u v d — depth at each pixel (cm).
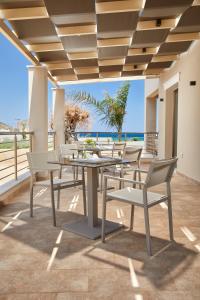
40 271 201
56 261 215
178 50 533
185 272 199
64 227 284
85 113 973
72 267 206
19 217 321
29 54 493
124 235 268
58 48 477
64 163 279
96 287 181
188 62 543
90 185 281
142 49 515
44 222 305
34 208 359
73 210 352
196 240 255
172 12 356
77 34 407
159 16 371
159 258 220
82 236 264
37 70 557
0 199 360
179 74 601
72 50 487
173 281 187
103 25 381
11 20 358
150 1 319
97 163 271
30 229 283
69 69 620
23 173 535
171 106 755
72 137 905
